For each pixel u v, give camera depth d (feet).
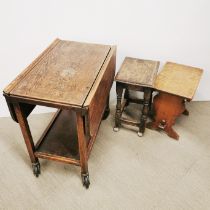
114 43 6.80
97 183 5.58
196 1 6.09
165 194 5.37
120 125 7.03
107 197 5.30
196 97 8.19
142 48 6.97
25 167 5.91
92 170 5.87
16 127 7.08
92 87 4.40
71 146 5.49
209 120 7.43
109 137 6.79
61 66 5.01
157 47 6.95
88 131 4.45
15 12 5.80
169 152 6.37
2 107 7.30
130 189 5.47
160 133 6.95
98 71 4.89
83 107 3.94
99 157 6.20
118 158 6.18
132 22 6.42
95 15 6.23
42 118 7.45
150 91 5.77
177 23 6.49
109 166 5.97
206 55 7.16
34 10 5.88
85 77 4.68
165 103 6.23
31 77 4.60
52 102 4.03
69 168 5.90
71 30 6.44
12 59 6.53
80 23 6.34
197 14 6.31
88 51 5.67
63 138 5.68
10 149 6.39
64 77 4.65
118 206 5.14
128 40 6.77
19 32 6.14
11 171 5.81
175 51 7.07
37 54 6.62
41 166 5.92
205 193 5.41
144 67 6.19
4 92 4.14
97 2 6.00
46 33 6.33
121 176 5.74
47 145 5.49
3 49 6.31
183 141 6.69
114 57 5.95
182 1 6.09
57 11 6.03
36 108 7.53
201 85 7.87
